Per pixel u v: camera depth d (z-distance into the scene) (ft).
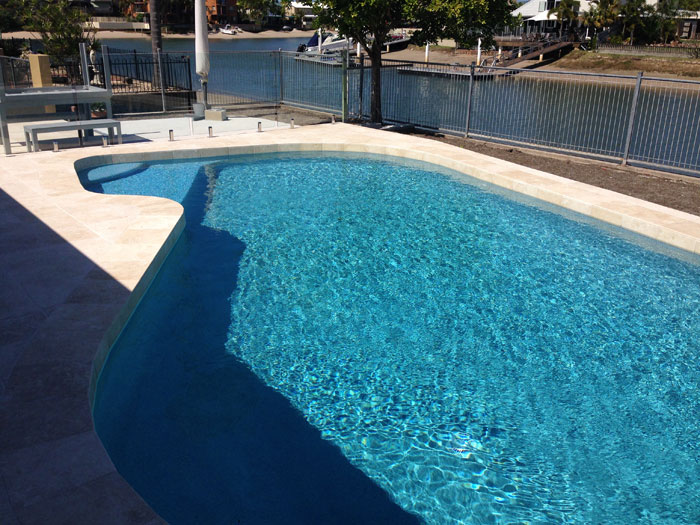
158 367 17.34
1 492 10.70
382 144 43.45
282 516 12.20
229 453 13.96
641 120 76.38
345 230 29.07
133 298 19.04
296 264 25.12
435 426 15.29
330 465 13.75
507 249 27.22
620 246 27.63
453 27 48.34
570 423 15.57
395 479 13.39
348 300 22.09
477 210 32.24
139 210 27.25
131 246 22.75
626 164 40.32
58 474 11.19
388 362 18.15
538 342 19.54
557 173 37.99
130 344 18.40
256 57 65.26
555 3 209.56
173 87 66.49
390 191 35.42
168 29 298.15
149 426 14.75
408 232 29.04
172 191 34.09
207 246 26.63
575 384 17.30
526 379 17.48
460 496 12.93
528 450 14.48
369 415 15.65
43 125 39.24
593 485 13.42
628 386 17.28
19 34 156.15
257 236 28.02
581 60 160.86
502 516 12.42
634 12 196.95
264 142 43.24
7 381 13.99
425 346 19.11
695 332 20.39
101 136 43.39
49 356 15.12
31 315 17.22
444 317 21.03
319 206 32.53
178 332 19.39
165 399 15.89
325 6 51.03
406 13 48.26
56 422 12.61
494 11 49.65
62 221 25.46
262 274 24.04
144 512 10.39
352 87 62.39
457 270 24.91
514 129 62.80
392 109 59.47
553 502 12.85
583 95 97.96
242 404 15.87
